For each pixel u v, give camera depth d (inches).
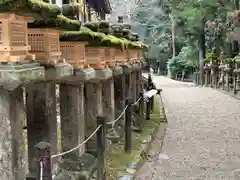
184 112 548.4
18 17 121.1
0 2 107.9
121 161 274.5
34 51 150.9
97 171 210.8
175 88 953.5
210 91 850.1
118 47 274.1
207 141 370.9
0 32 117.1
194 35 1031.0
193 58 1155.3
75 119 208.1
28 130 176.2
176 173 268.8
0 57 117.6
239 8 705.6
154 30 1481.3
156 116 498.3
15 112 131.6
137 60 451.5
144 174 264.4
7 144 128.4
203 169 279.7
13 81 115.3
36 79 128.3
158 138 380.8
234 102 647.1
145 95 422.6
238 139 377.1
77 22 171.6
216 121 477.4
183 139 380.5
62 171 204.2
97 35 209.6
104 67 237.5
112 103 304.8
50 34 153.7
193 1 845.2
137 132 378.3
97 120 209.9
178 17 989.2
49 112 177.3
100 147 209.8
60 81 195.5
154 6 1471.5
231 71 776.3
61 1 312.8
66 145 209.9
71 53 193.2
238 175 265.1
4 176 129.0
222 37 893.2
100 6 497.7
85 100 252.5
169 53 1536.7
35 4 117.8
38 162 127.3
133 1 1486.2
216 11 848.3
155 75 1674.5
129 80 403.2
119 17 446.9
